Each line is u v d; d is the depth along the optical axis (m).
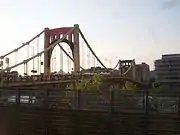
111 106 10.34
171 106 9.51
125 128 10.07
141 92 9.97
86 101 10.79
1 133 11.89
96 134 10.45
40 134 11.27
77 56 70.88
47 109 11.27
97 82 33.69
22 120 11.63
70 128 10.84
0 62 46.19
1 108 12.02
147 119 9.80
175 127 9.42
